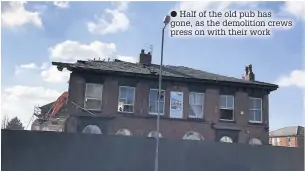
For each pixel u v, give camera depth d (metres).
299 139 37.09
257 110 25.39
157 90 23.81
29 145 14.95
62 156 15.19
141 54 26.36
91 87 22.97
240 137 24.31
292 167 17.58
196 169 16.50
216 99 24.50
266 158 17.42
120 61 26.45
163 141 16.34
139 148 16.02
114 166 15.65
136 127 22.84
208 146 16.81
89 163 15.42
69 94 22.45
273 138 58.28
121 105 23.08
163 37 17.08
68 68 22.45
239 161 17.06
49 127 25.44
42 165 14.95
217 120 24.20
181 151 16.47
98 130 22.31
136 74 23.22
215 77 25.39
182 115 23.67
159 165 16.11
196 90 24.36
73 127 22.00
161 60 16.81
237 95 24.97
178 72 25.27
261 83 25.41
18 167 14.73
